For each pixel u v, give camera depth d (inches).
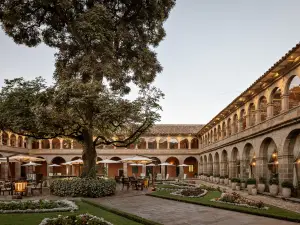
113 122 868.6
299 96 997.2
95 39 809.5
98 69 840.3
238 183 1170.6
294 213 550.3
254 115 1198.3
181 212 585.0
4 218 492.1
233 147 1380.4
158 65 1027.9
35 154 2287.2
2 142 2016.5
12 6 846.5
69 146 2336.4
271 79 946.7
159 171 2440.9
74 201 740.7
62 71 946.1
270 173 1024.9
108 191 876.6
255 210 575.2
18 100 796.0
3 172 1891.0
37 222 456.8
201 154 2278.5
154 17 952.3
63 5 809.5
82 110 784.9
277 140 904.9
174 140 2362.2
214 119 1728.6
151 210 611.5
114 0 924.6
